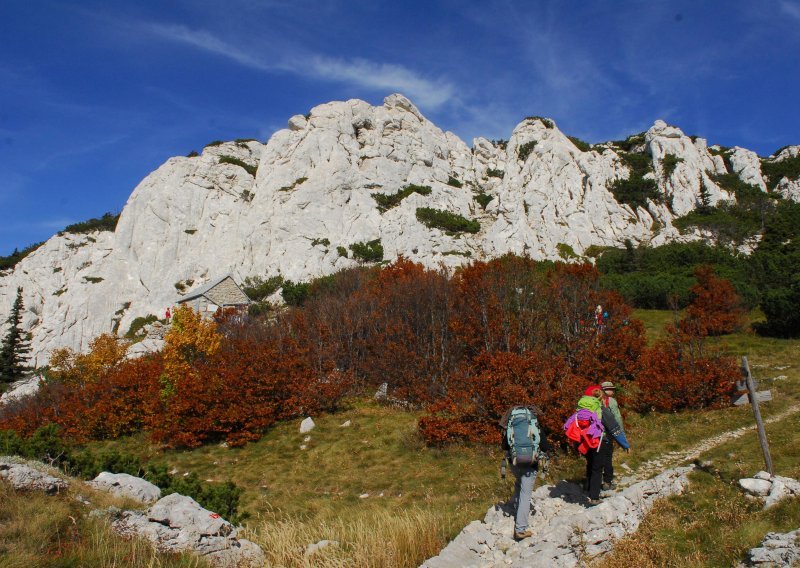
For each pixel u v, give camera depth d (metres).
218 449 24.00
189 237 75.94
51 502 9.00
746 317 34.28
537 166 77.62
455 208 77.56
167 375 29.25
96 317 72.00
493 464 17.12
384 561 8.49
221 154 92.25
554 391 18.00
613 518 8.70
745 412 17.80
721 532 8.30
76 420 29.00
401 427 22.41
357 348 31.02
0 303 80.75
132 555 7.68
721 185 86.19
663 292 41.47
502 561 8.12
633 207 77.06
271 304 56.12
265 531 10.66
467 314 26.11
